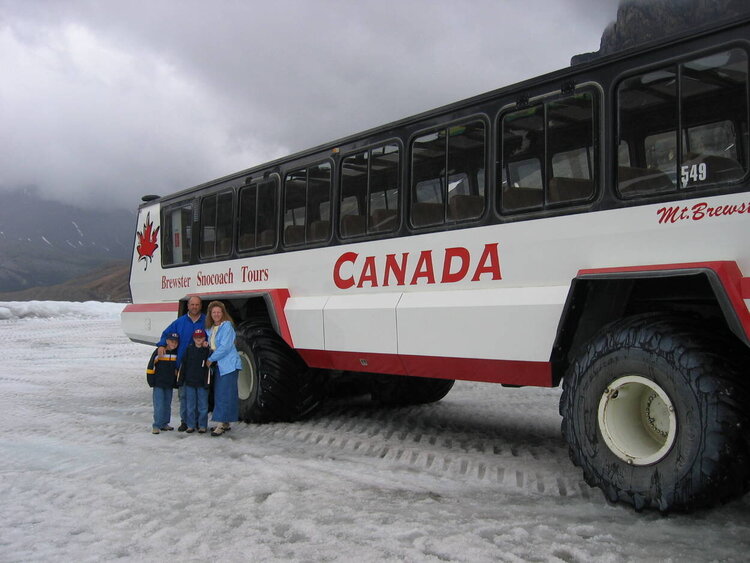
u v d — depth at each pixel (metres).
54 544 3.79
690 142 3.96
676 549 3.37
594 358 4.17
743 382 3.55
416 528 3.84
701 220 3.86
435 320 5.38
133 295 10.49
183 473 5.25
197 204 8.92
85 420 7.73
